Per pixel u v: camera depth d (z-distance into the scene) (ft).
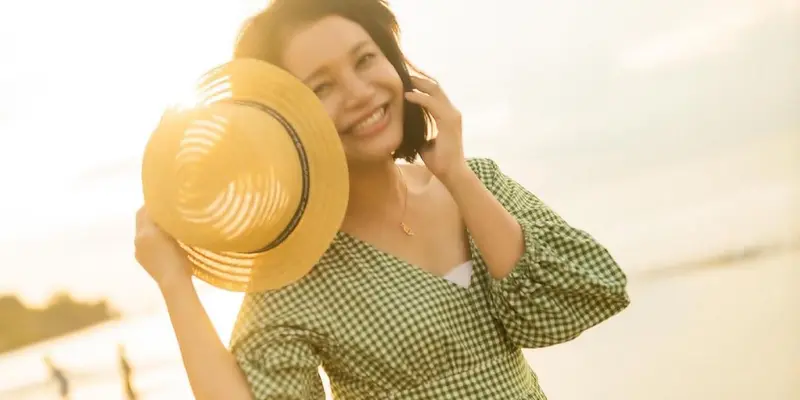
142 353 42.65
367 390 4.47
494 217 4.50
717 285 23.48
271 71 4.08
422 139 4.73
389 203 4.71
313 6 4.33
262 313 4.34
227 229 4.00
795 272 23.22
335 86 4.36
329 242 4.09
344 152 4.16
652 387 15.57
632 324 20.70
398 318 4.37
